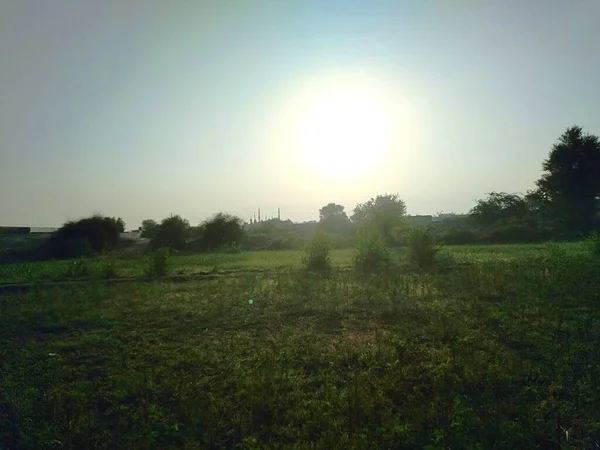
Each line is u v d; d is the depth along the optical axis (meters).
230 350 10.82
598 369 8.38
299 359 9.93
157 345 11.55
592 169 50.66
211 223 54.78
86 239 49.19
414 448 6.30
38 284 23.66
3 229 65.19
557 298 14.54
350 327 12.52
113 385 8.95
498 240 47.78
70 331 13.62
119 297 18.47
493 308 13.74
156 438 6.80
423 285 17.28
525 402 7.38
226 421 7.31
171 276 24.83
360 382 8.41
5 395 8.62
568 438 6.41
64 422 7.47
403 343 10.48
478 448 6.02
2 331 13.94
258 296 16.95
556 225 51.38
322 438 6.57
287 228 75.31
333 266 25.94
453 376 8.30
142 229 66.50
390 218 43.84
